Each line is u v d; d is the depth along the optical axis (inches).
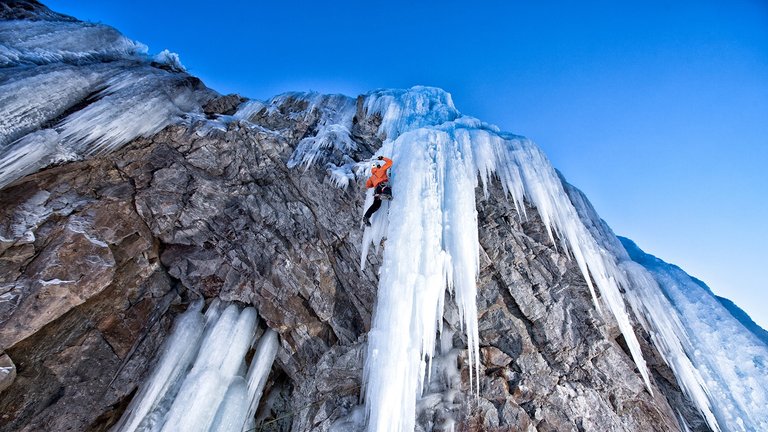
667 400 280.4
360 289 313.9
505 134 385.1
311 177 323.6
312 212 319.0
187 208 288.8
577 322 291.3
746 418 259.8
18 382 218.4
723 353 294.5
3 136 217.5
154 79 318.0
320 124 383.9
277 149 325.1
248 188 311.6
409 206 282.7
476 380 261.3
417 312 246.8
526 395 259.3
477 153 334.3
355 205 315.3
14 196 232.8
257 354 290.5
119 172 274.1
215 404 248.7
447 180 307.6
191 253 291.9
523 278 302.2
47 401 227.5
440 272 258.8
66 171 252.1
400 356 234.8
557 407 257.4
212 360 261.0
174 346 265.0
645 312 317.7
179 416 235.6
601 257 331.6
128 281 266.4
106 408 244.7
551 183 347.3
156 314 275.1
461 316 261.7
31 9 329.7
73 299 231.9
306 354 300.2
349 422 254.7
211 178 301.6
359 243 310.3
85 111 257.4
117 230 263.1
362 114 414.6
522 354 275.6
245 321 283.9
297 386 301.4
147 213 278.2
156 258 284.2
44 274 224.2
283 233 307.0
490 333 286.2
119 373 251.9
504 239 312.3
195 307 290.4
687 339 309.3
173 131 297.4
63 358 234.7
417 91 433.7
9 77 237.8
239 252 294.0
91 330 247.6
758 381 273.6
